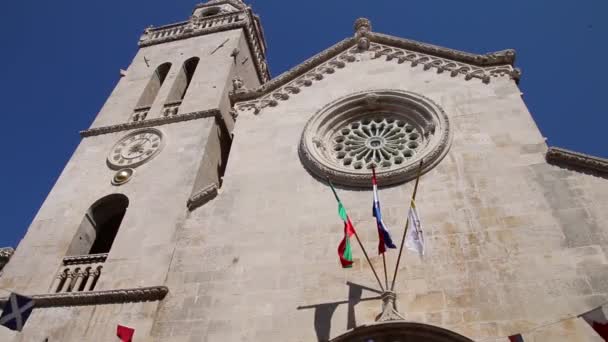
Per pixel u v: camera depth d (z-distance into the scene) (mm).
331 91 21469
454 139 17422
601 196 14531
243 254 15758
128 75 28328
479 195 15453
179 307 14844
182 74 28203
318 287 14328
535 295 12820
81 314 15500
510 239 14133
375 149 19141
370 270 14453
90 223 20031
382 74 21500
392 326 12578
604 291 12500
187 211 17906
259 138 19984
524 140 16672
